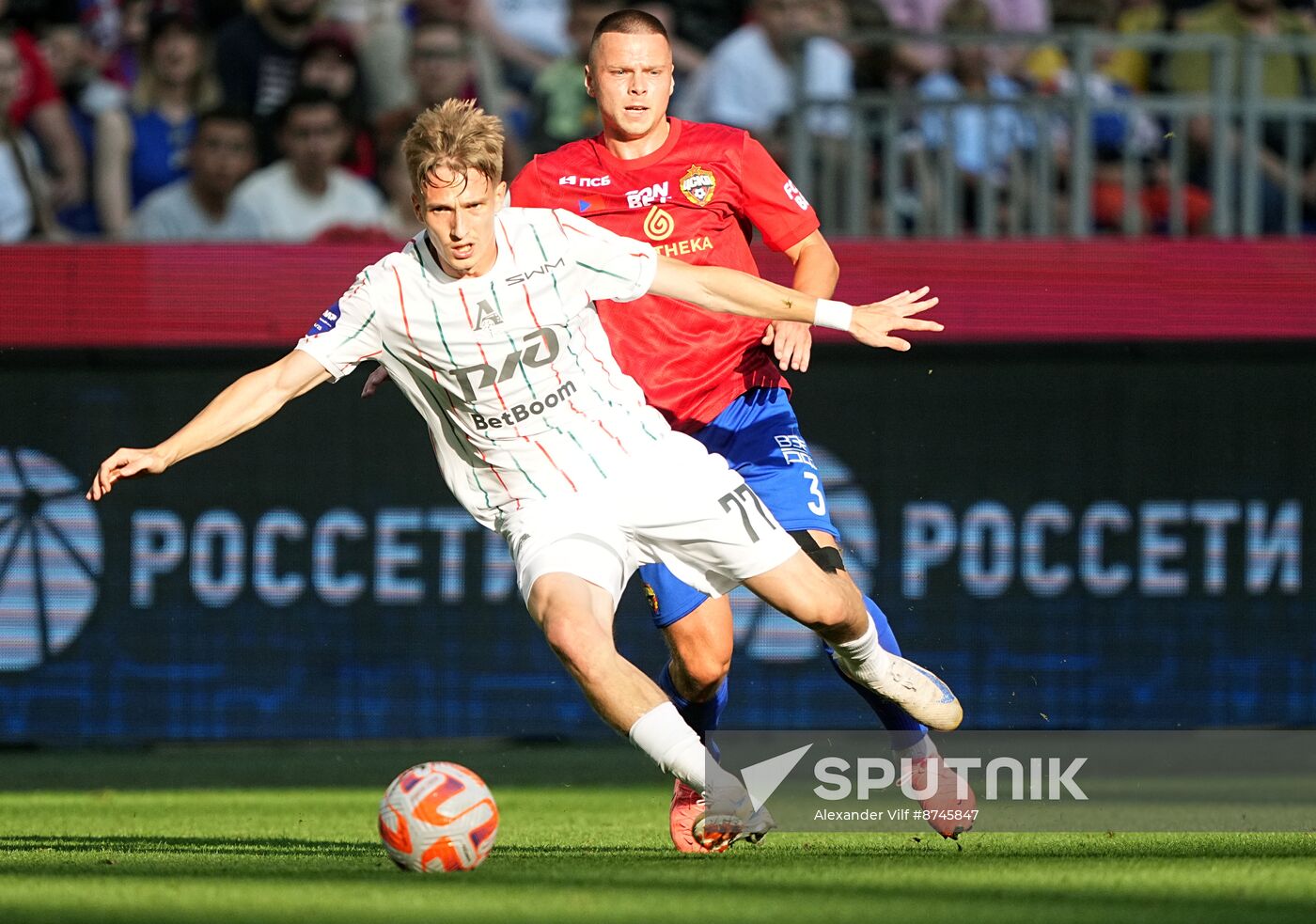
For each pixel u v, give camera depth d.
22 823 20.41
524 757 28.81
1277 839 17.09
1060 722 28.08
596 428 14.75
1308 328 28.19
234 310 27.89
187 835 18.73
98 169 43.00
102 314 27.81
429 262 14.23
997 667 28.06
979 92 43.72
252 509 28.14
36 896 11.91
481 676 28.34
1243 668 28.14
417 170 13.37
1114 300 28.11
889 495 28.02
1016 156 36.28
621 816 21.20
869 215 39.31
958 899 11.63
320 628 28.22
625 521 14.76
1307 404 28.08
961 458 28.03
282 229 41.28
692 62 45.56
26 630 27.97
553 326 14.40
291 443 28.16
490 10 44.47
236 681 28.12
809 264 18.02
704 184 17.86
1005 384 28.06
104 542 27.98
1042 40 35.56
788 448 17.91
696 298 14.52
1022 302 28.06
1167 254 28.14
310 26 43.50
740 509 14.77
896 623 28.02
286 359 14.44
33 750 29.34
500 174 13.63
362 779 26.20
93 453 27.91
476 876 13.20
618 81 17.36
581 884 12.59
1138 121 39.97
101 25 43.62
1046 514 28.09
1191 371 28.11
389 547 28.25
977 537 28.08
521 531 14.70
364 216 42.19
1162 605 28.12
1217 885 12.40
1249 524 28.12
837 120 39.84
